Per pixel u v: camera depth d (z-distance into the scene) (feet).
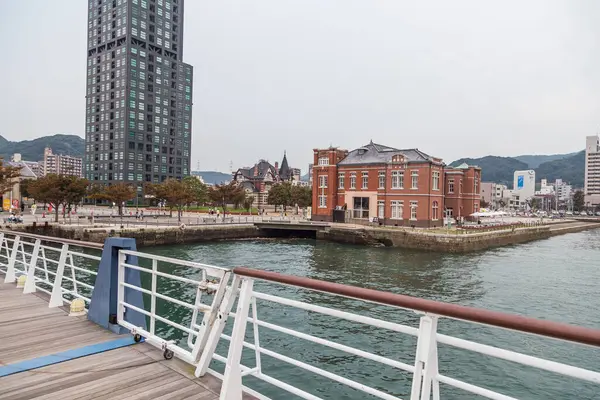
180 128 410.31
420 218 173.88
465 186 223.30
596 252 148.46
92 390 14.17
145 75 373.20
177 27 401.70
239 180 492.13
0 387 14.44
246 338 47.78
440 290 79.71
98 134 380.99
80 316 23.81
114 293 21.42
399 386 37.04
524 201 636.07
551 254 140.97
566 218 407.03
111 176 369.71
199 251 130.11
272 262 110.73
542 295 76.23
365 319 9.32
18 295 30.19
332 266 106.22
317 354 43.73
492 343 49.03
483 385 38.04
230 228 168.76
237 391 12.59
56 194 150.71
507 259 125.08
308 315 56.90
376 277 92.27
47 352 17.97
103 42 375.66
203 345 15.29
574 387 37.76
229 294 14.39
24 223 134.31
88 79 390.42
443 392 36.17
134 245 21.56
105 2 374.02
